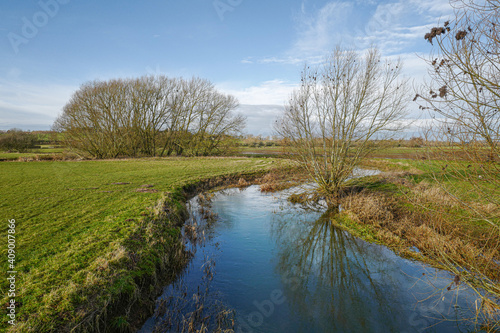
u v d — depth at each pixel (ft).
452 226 24.81
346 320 18.85
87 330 14.57
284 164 74.79
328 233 34.63
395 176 51.72
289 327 18.03
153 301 19.71
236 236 33.60
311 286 23.13
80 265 19.74
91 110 113.39
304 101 43.88
